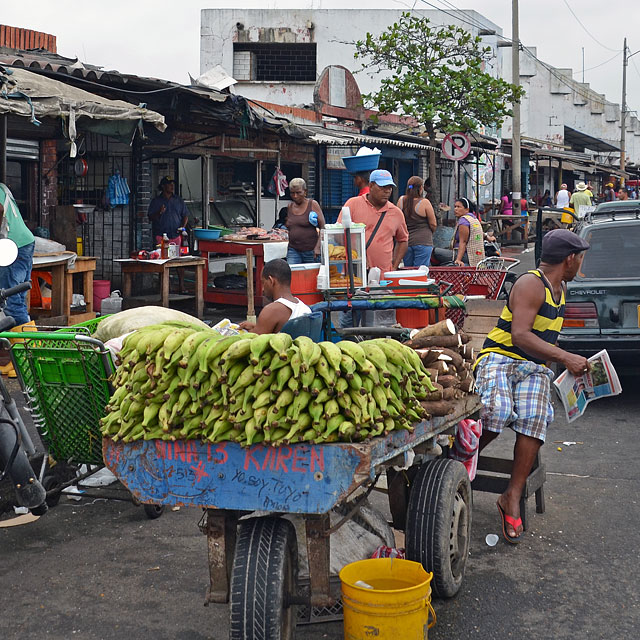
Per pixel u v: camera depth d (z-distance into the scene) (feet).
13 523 18.34
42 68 34.45
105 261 50.34
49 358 16.43
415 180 40.45
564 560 16.60
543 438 17.34
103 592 15.15
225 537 12.44
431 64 75.20
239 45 112.06
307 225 39.47
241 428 11.55
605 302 27.89
